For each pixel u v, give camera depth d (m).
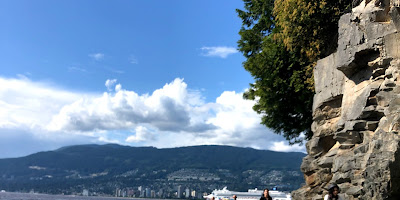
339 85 20.48
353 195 16.50
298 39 26.47
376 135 15.83
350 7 23.92
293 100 33.09
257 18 38.16
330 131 21.27
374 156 15.21
